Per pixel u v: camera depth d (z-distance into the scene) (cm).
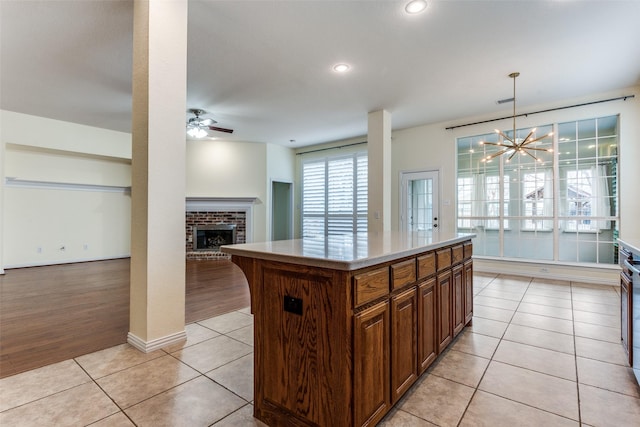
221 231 784
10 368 215
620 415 168
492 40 316
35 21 287
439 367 222
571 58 353
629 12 271
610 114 452
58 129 587
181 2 251
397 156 651
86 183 666
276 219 897
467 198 590
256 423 163
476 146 579
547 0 257
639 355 194
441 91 448
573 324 304
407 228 638
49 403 176
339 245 199
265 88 437
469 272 297
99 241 691
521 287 448
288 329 155
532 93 457
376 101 487
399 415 169
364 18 280
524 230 539
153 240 240
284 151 827
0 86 433
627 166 441
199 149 752
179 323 258
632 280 212
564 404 178
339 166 770
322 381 143
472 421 164
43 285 458
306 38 313
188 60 358
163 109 243
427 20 284
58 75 399
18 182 588
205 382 199
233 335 274
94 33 307
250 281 172
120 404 176
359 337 142
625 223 442
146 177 237
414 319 190
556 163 503
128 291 423
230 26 292
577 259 499
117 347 249
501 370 218
